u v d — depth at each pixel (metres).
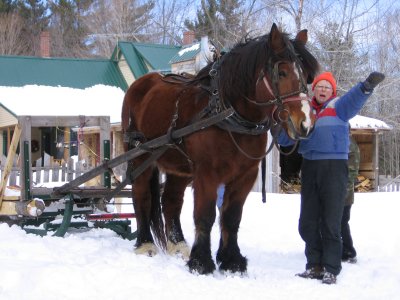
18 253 6.46
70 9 50.12
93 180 9.23
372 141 22.72
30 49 48.44
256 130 5.55
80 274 5.26
